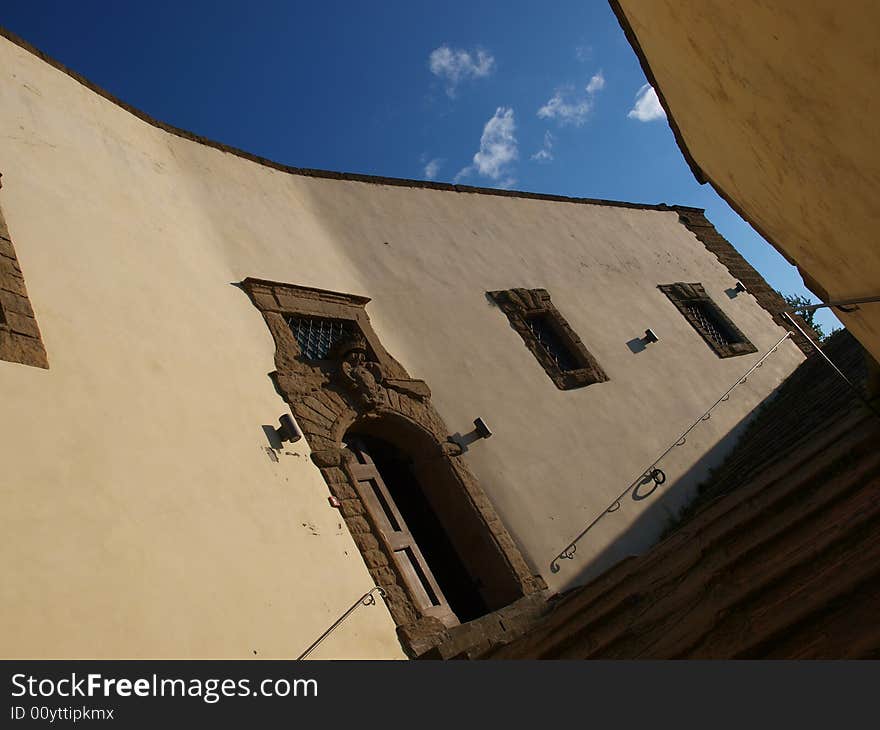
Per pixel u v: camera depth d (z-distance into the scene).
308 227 9.95
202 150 9.28
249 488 5.64
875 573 2.88
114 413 4.88
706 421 11.77
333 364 7.95
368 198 11.29
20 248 5.20
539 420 9.62
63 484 4.15
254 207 9.33
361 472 7.29
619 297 13.29
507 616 7.04
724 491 8.58
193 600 4.43
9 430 4.08
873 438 4.20
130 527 4.36
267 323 7.68
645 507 9.54
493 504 8.20
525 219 13.46
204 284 7.24
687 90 4.48
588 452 9.69
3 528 3.67
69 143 6.80
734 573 3.85
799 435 7.24
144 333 5.77
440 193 12.48
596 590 5.85
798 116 2.97
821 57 2.50
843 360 9.12
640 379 11.63
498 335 10.53
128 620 3.94
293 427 6.51
